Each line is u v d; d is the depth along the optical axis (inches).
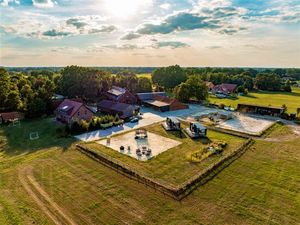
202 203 845.8
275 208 818.8
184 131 1717.5
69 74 2736.2
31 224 732.7
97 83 2815.0
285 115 2130.9
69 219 759.7
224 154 1288.1
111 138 1560.0
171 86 3759.8
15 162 1181.7
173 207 823.1
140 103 2760.8
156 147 1395.2
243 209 813.2
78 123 1680.6
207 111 2421.3
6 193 895.1
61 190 920.9
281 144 1455.5
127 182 982.4
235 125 1899.6
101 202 848.9
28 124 1945.1
